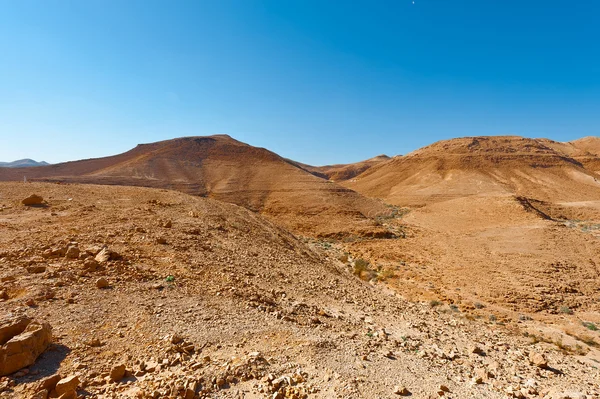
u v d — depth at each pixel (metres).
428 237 41.59
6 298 6.57
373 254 32.88
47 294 6.81
